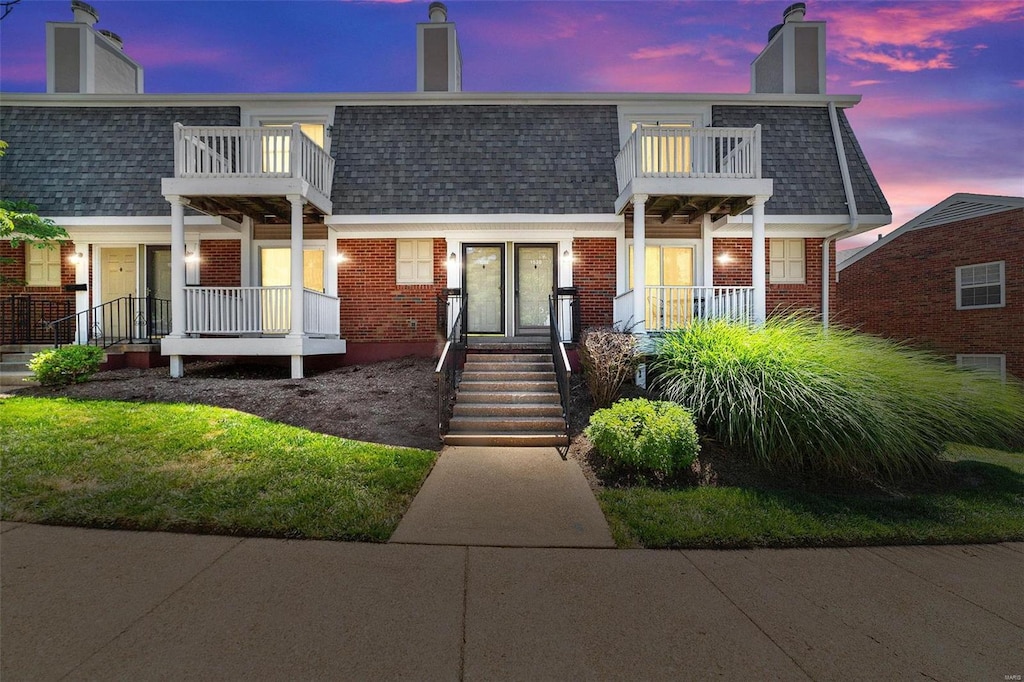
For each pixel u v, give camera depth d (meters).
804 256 12.09
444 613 3.13
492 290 12.01
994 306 14.14
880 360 6.93
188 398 8.09
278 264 11.96
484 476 5.80
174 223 9.71
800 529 4.47
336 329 11.57
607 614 3.15
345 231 11.59
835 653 2.79
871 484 5.74
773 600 3.37
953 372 7.49
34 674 2.48
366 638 2.85
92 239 11.70
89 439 6.13
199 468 5.41
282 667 2.58
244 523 4.27
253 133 9.63
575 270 11.76
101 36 12.75
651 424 5.82
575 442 6.96
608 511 4.86
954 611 3.26
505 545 4.15
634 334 8.83
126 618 2.98
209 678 2.48
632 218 11.47
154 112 11.62
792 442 5.80
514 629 2.97
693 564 3.89
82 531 4.14
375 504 4.79
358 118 11.77
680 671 2.61
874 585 3.60
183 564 3.67
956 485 5.80
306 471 5.41
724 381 6.58
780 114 11.82
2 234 9.53
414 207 10.95
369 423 7.30
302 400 8.06
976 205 14.56
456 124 11.74
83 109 11.57
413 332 11.87
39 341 11.62
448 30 12.56
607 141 11.66
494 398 8.14
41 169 11.04
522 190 11.11
